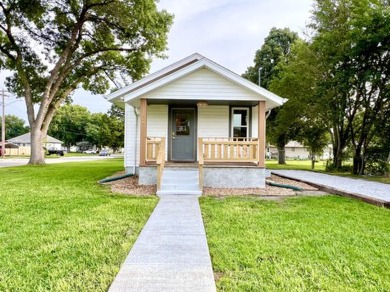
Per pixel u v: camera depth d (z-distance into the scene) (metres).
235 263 3.10
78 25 17.41
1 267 2.98
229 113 10.91
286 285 2.63
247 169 8.67
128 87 10.77
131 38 17.70
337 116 15.10
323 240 3.87
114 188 8.32
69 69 18.78
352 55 12.69
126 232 4.18
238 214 5.31
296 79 16.98
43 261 3.13
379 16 11.66
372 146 15.00
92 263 3.07
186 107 10.91
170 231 4.23
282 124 19.58
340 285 2.65
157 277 2.73
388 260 3.24
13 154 44.25
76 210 5.50
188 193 7.43
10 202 6.26
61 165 18.30
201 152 8.33
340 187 9.22
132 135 11.28
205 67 8.95
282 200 6.79
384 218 5.12
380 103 13.71
